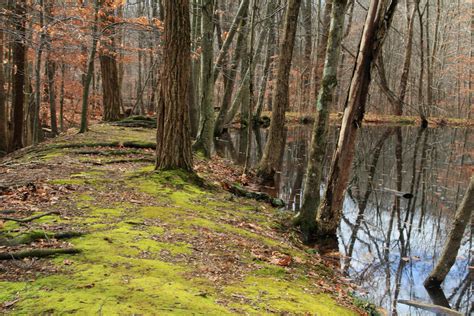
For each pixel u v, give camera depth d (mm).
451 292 6609
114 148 11672
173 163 8758
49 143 12109
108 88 19203
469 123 35531
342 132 7887
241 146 20594
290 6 11023
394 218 10570
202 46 12883
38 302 3221
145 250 4746
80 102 27859
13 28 10938
